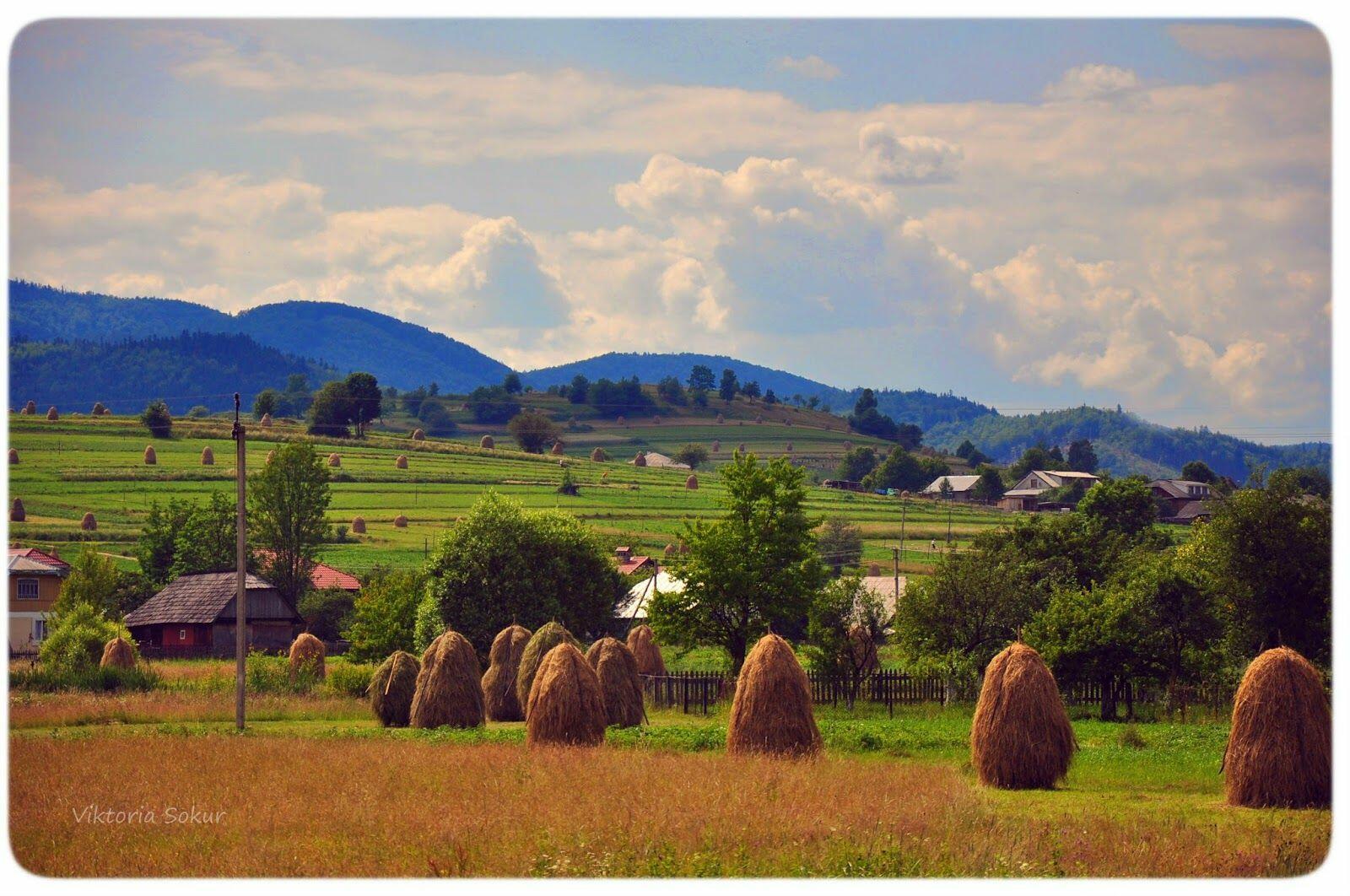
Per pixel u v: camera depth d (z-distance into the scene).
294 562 114.56
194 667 76.62
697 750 40.38
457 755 36.47
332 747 39.03
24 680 58.06
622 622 89.56
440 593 78.56
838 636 60.62
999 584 60.09
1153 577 56.44
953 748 40.59
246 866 23.44
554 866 22.64
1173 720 53.22
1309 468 61.88
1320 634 58.94
